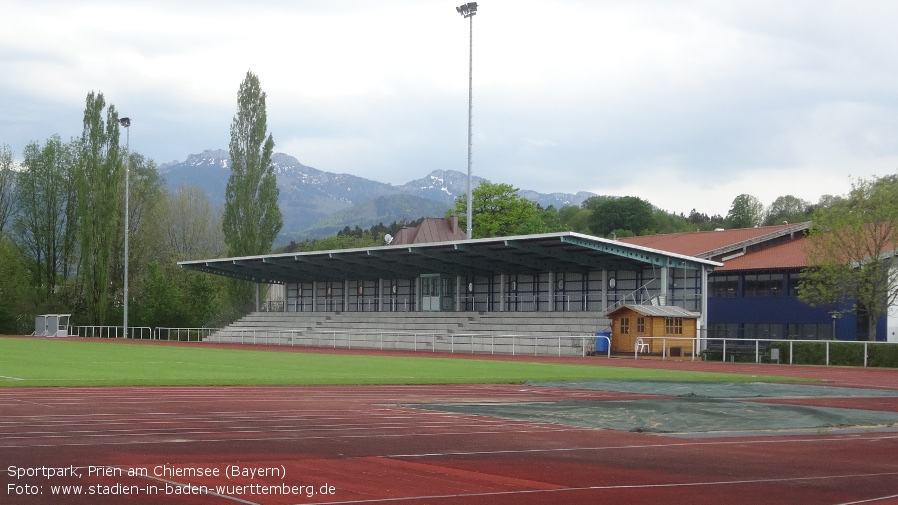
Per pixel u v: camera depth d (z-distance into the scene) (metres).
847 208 48.75
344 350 55.72
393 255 59.12
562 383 26.48
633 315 47.94
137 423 14.30
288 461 10.53
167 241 106.94
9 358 37.16
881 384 28.80
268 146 79.12
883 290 46.97
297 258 64.00
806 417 16.81
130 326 85.56
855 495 9.11
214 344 65.50
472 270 62.91
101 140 83.38
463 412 17.23
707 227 141.38
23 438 12.13
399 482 9.29
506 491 8.91
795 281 56.22
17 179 96.69
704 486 9.45
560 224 121.19
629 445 12.89
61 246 96.38
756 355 42.66
